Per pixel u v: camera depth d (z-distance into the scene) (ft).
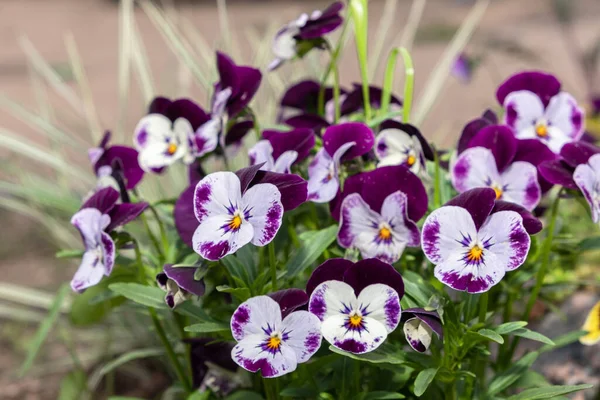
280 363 1.63
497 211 1.65
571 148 1.75
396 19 7.32
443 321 1.65
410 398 1.86
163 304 1.77
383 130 1.81
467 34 3.05
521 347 2.25
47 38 7.60
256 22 7.46
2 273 3.24
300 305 1.65
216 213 1.64
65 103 5.03
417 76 5.34
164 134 1.92
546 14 7.07
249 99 1.89
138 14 8.08
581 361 2.15
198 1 8.75
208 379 1.89
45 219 3.03
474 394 1.82
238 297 1.73
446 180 1.92
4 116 4.86
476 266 1.62
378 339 1.63
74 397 2.39
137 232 2.38
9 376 2.60
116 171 1.88
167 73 4.84
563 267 2.37
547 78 1.91
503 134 1.77
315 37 1.95
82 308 2.01
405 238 1.73
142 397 2.47
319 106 2.03
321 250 1.78
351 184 1.75
